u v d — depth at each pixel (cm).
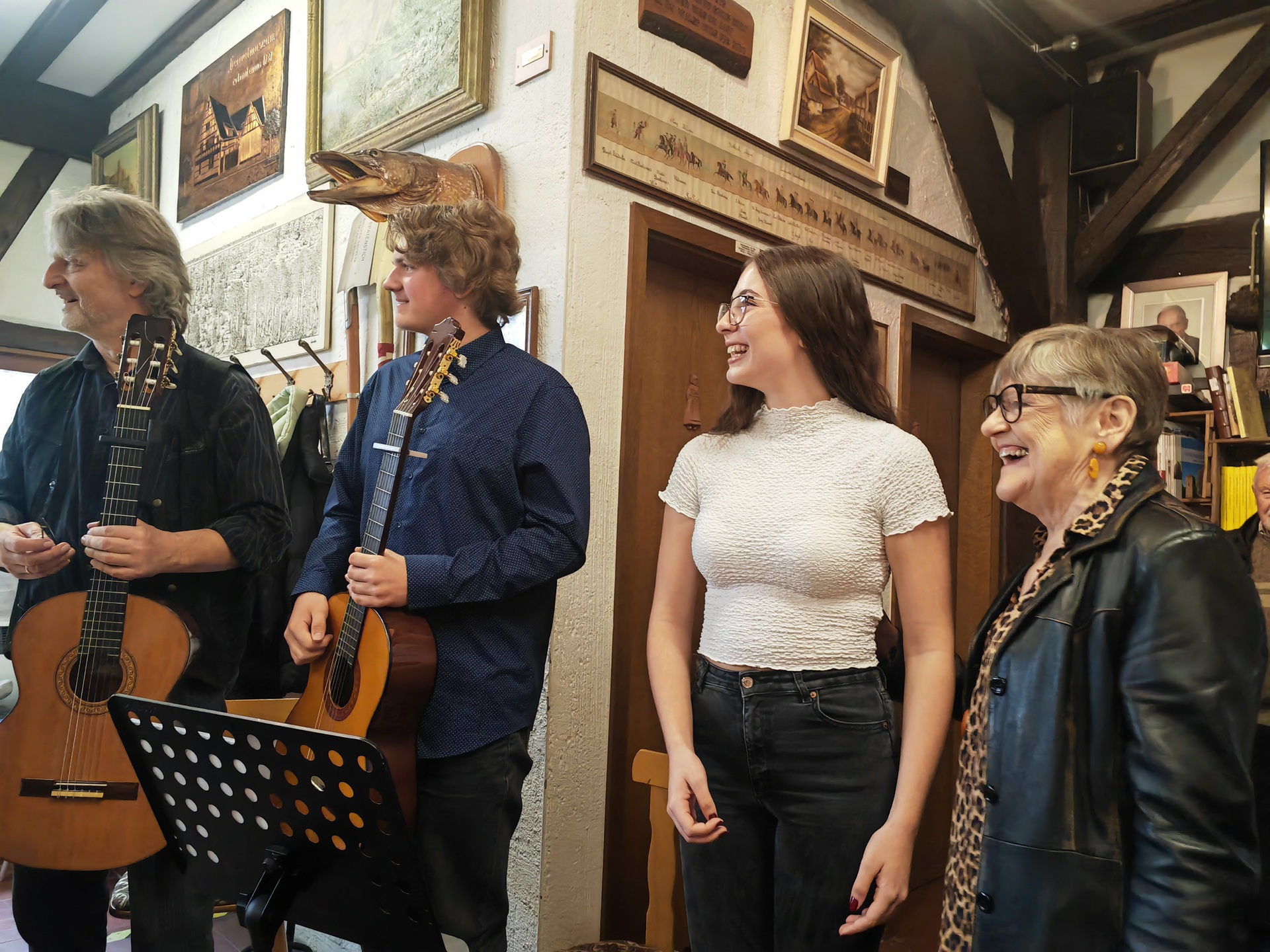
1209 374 337
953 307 351
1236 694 83
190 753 104
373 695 130
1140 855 84
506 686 140
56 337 430
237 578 166
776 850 123
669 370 260
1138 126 373
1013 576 113
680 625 141
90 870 142
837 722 120
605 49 225
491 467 143
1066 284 389
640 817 233
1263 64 346
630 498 228
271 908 100
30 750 142
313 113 291
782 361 134
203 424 164
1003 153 402
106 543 142
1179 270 387
